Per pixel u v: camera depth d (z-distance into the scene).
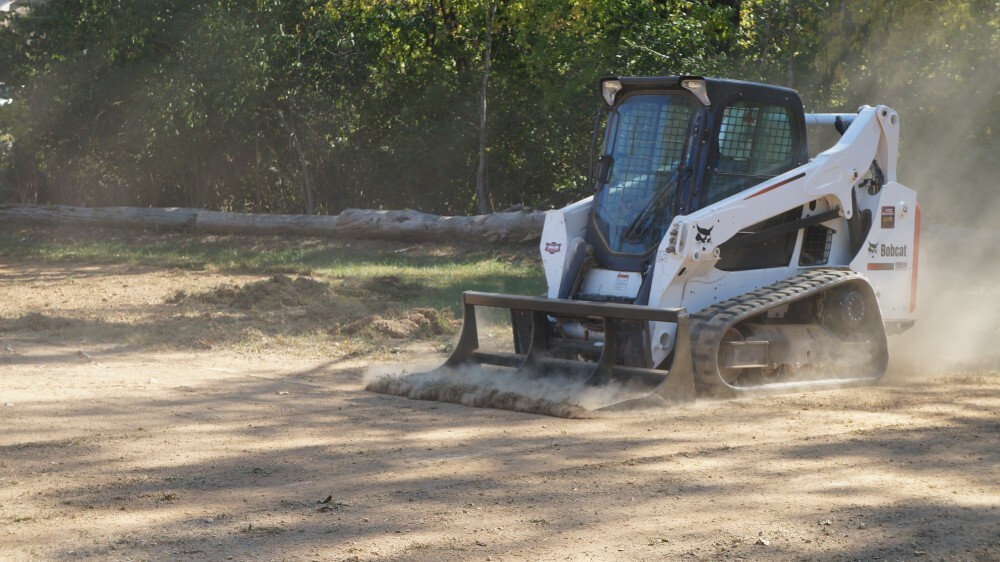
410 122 29.77
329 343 12.80
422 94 29.44
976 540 5.11
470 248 23.94
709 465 6.64
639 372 8.88
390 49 29.36
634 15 24.98
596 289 9.80
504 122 28.48
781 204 9.73
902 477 6.30
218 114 29.09
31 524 5.46
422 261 22.89
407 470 6.57
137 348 12.34
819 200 10.25
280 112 29.55
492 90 28.64
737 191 9.72
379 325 13.41
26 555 4.96
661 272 9.21
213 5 27.92
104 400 9.10
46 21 30.00
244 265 22.02
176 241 27.48
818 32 20.41
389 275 19.33
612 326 9.05
